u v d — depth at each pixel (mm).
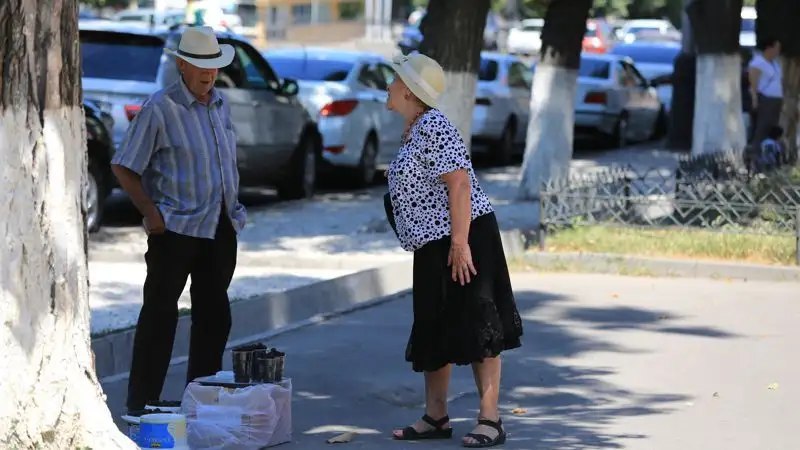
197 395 16562
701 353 23156
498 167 59719
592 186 35188
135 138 17469
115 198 43656
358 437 17547
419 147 16609
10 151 13203
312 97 45156
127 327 22906
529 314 26672
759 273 31094
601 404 19562
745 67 65875
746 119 56781
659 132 76125
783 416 18781
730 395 20094
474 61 36562
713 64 42219
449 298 16672
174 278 17703
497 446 17000
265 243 34750
